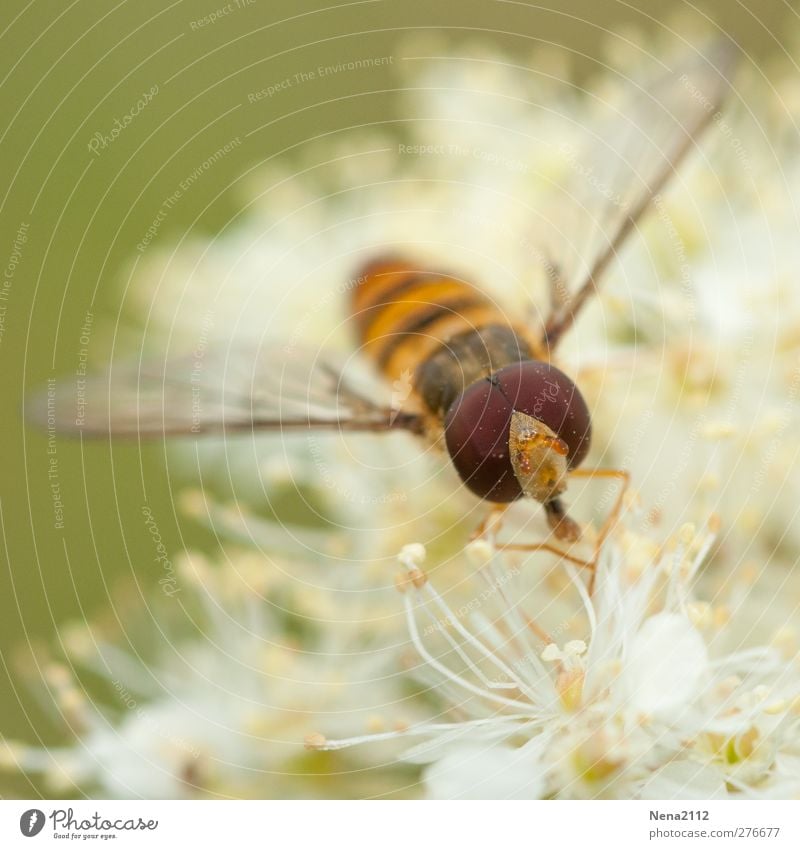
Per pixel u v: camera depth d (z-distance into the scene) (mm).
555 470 51
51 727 57
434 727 54
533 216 59
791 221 59
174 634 58
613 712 53
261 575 58
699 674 53
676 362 57
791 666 53
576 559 54
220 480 60
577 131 63
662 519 56
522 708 54
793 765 53
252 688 57
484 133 63
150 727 56
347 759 55
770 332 58
